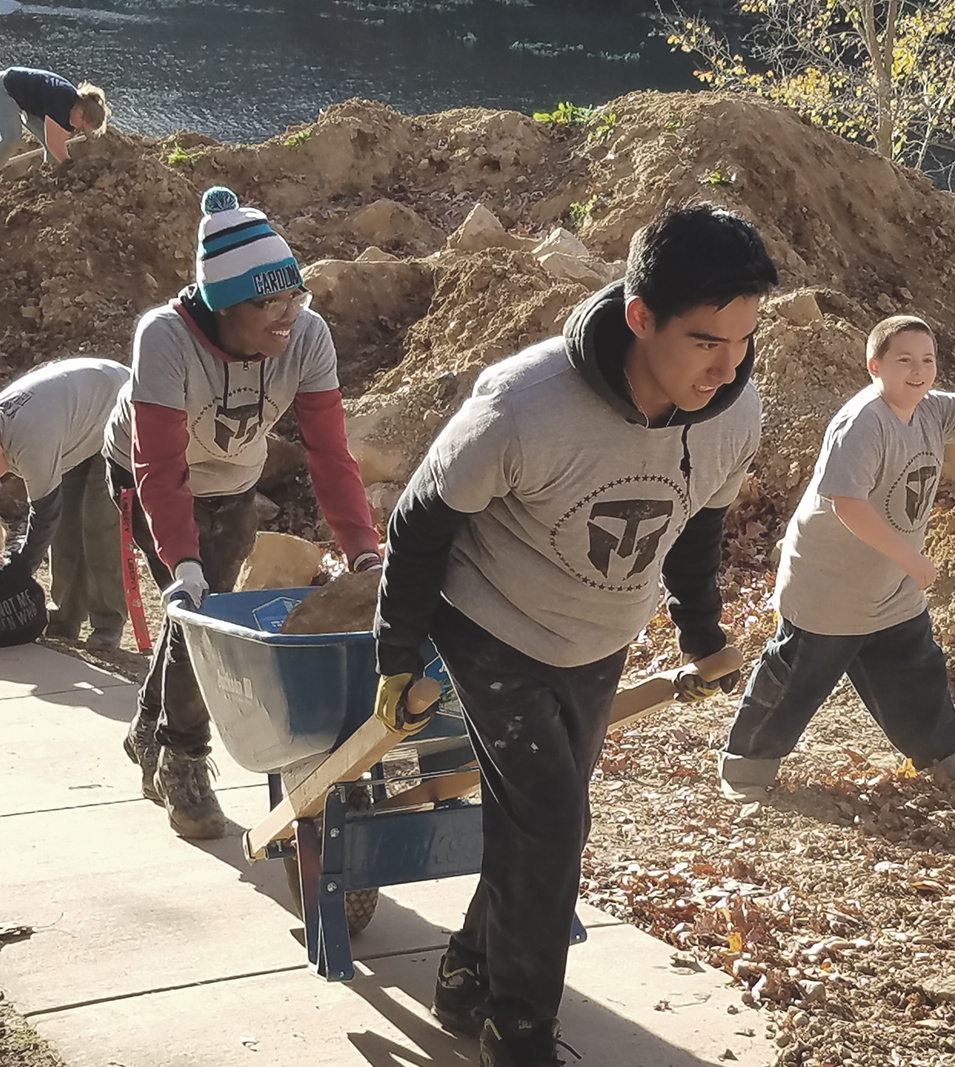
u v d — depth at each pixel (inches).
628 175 544.1
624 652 124.0
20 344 450.0
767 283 101.0
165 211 488.1
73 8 2030.0
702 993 145.5
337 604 141.0
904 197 566.3
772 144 537.6
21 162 494.3
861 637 199.6
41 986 142.7
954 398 198.7
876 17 890.1
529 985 119.1
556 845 115.5
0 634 282.7
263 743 140.3
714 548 126.6
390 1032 135.7
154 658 190.1
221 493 184.2
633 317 103.7
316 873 138.7
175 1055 129.6
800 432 337.1
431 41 1807.3
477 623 118.3
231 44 1715.1
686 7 1729.8
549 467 109.6
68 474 281.9
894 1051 136.1
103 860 177.0
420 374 394.0
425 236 558.6
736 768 208.2
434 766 152.4
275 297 160.4
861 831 194.2
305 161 591.5
